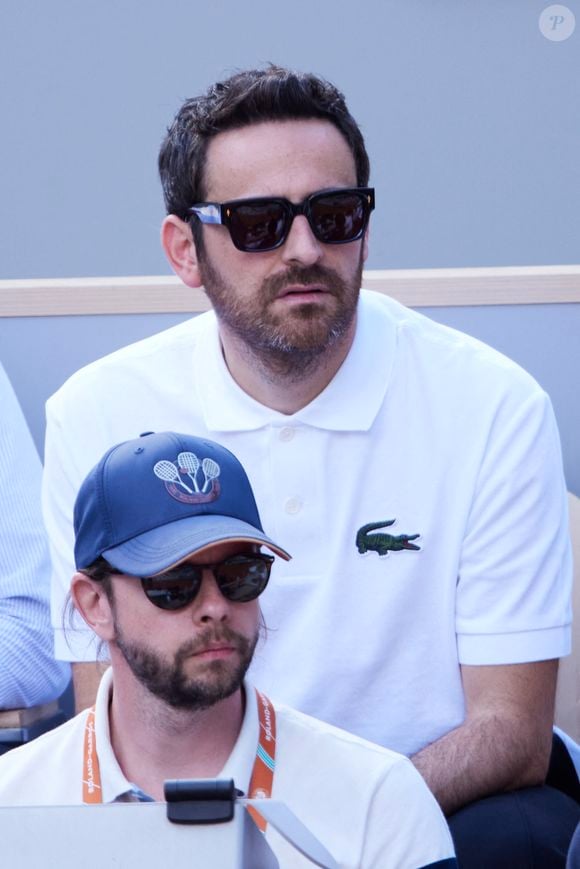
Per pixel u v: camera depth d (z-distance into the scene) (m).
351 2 12.91
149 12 13.02
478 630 8.30
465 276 11.76
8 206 12.98
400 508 8.41
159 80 13.03
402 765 6.05
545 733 8.22
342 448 8.38
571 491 11.70
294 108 7.96
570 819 7.69
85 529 6.02
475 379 8.61
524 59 12.82
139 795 5.87
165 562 5.65
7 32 12.99
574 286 11.67
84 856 3.69
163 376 8.81
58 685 10.39
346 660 8.29
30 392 11.90
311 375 8.21
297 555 8.34
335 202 7.78
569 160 12.88
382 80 12.92
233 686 5.73
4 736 9.07
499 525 8.38
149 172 12.99
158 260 12.98
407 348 8.66
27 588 10.26
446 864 5.88
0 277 12.96
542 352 11.75
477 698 8.27
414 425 8.48
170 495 5.96
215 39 13.04
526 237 12.91
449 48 12.86
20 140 13.00
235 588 5.73
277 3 13.00
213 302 8.17
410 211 12.90
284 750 6.02
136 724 5.94
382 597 8.33
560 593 8.48
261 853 3.90
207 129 8.06
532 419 8.56
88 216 13.00
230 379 8.52
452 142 12.89
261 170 7.84
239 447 8.45
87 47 13.00
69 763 6.15
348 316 7.92
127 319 11.84
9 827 3.70
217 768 5.94
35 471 10.84
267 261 7.81
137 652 5.75
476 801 7.85
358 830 5.85
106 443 8.82
